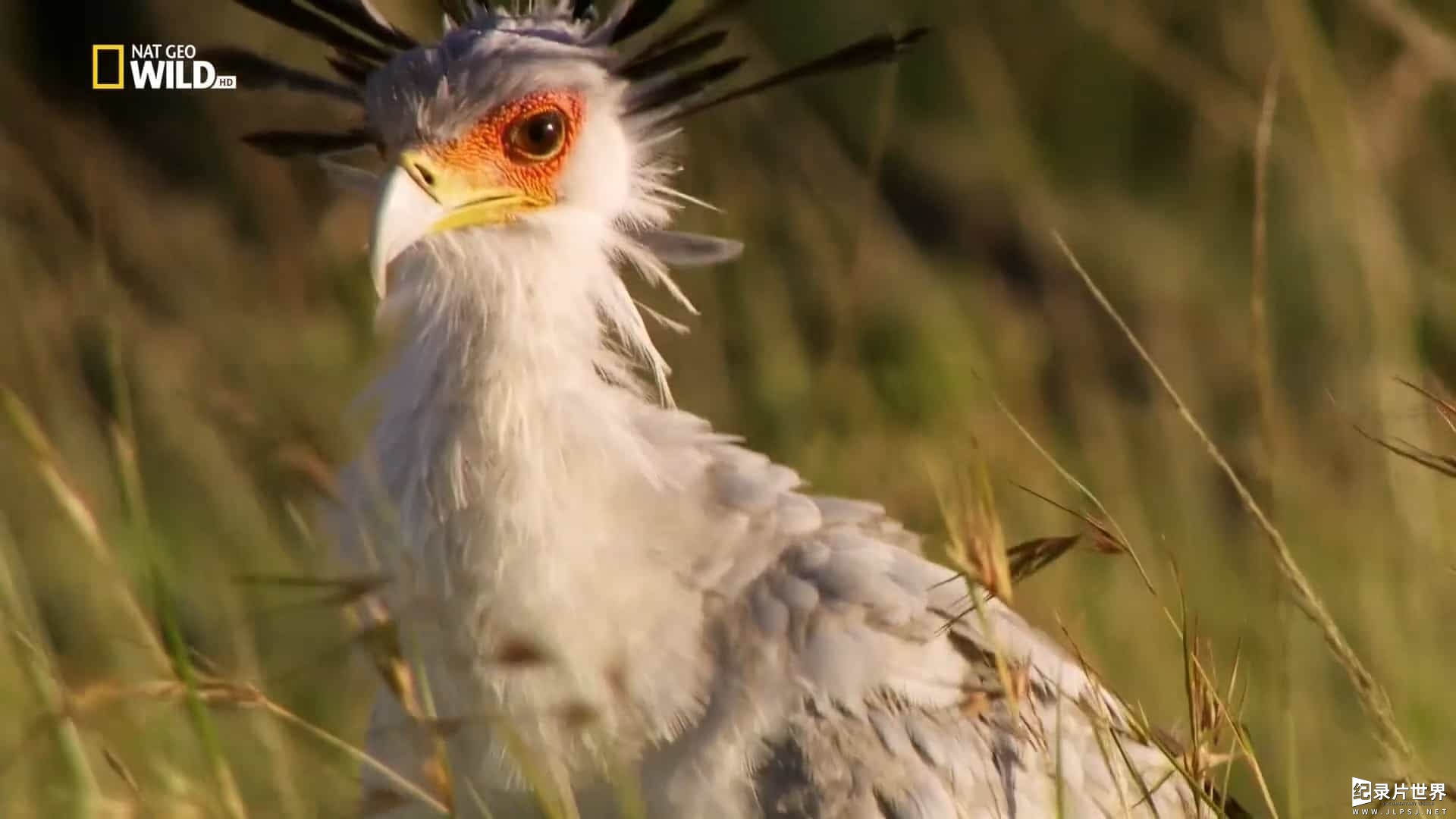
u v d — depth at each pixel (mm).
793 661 8391
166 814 8484
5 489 12719
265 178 17734
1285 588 9836
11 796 9359
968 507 8469
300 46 17328
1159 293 17094
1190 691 8547
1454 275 15117
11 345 14094
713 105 9156
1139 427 14977
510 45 8609
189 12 18938
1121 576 12383
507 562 8070
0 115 17906
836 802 8242
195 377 14500
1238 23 17641
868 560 8688
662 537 8352
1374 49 16297
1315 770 10719
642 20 9117
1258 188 10203
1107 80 19656
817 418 13969
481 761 8219
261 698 8148
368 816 8422
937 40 19578
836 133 19344
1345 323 14883
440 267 8398
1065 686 9047
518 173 8500
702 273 15258
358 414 8875
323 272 16297
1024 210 17812
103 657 10875
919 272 15930
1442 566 11812
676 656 8258
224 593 12469
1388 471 12477
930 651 8656
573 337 8492
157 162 18672
